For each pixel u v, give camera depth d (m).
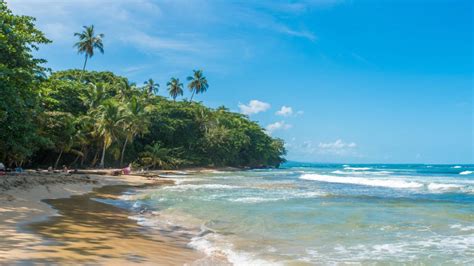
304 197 20.56
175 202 17.55
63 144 42.44
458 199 20.17
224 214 13.73
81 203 15.82
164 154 65.06
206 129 81.44
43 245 7.30
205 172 64.94
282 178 44.56
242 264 7.30
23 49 21.42
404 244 9.16
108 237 8.91
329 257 7.88
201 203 17.19
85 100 53.19
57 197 17.38
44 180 21.38
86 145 52.69
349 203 17.67
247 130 98.94
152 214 13.71
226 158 87.50
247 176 49.47
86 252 7.10
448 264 7.41
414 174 65.31
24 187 17.70
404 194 23.45
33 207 12.74
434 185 30.14
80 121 47.09
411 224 11.91
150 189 25.38
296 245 9.00
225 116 99.44
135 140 67.06
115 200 18.09
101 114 50.12
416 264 7.41
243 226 11.43
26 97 21.27
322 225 11.64
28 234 8.23
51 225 9.77
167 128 70.12
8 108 18.34
